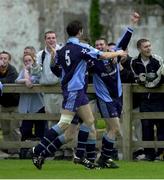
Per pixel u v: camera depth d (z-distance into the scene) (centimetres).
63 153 4253
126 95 4191
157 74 4131
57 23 9100
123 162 4019
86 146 3628
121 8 9469
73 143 4181
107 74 3628
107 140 3644
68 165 3819
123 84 4188
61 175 3331
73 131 3631
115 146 4203
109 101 3628
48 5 9056
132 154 4194
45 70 4222
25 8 8912
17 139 4453
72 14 9256
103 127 4984
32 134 4359
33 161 3534
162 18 9369
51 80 4209
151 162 4016
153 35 9344
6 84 4275
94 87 3681
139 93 4250
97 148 4275
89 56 3450
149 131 4222
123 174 3394
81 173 3422
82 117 3522
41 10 9000
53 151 3534
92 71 3644
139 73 4166
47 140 3516
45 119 4250
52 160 4175
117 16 9456
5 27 8856
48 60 4216
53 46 4166
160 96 4219
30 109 4309
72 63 3456
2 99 4350
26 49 4309
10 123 4431
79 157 3616
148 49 4125
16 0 8881
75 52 3456
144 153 4238
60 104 4253
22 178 3200
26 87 4262
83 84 3481
